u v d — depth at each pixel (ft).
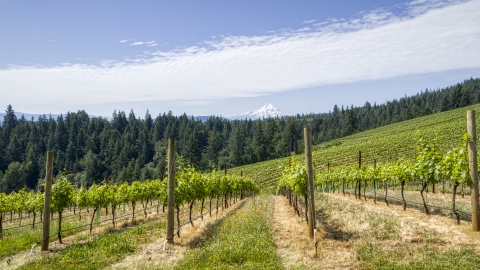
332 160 201.26
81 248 37.96
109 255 34.68
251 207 74.84
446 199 63.72
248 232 41.75
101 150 377.50
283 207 80.79
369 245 32.55
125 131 447.42
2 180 255.50
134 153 375.04
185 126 444.14
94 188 64.03
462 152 37.14
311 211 38.09
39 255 36.37
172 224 39.63
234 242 35.53
